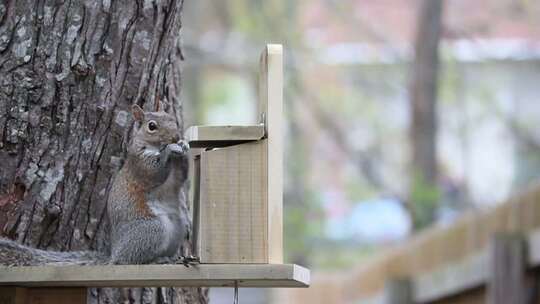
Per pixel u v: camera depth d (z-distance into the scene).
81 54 8.30
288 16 27.55
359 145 29.53
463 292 13.83
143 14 8.50
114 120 8.31
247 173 7.63
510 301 12.16
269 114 7.61
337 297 19.23
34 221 8.09
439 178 26.41
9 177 8.14
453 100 28.05
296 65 27.50
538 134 29.69
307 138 28.62
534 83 30.03
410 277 15.49
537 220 12.50
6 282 7.32
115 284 7.55
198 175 7.99
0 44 8.31
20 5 8.36
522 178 29.30
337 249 29.05
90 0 8.38
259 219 7.61
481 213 13.82
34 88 8.24
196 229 7.98
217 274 7.21
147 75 8.48
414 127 23.28
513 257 12.18
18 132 8.18
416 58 23.50
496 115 29.39
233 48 27.20
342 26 29.70
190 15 28.09
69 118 8.26
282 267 7.23
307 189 27.81
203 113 29.41
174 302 8.77
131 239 7.68
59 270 7.22
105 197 8.22
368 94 29.66
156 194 7.82
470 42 28.52
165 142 7.92
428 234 15.35
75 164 8.22
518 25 29.61
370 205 29.84
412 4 30.06
